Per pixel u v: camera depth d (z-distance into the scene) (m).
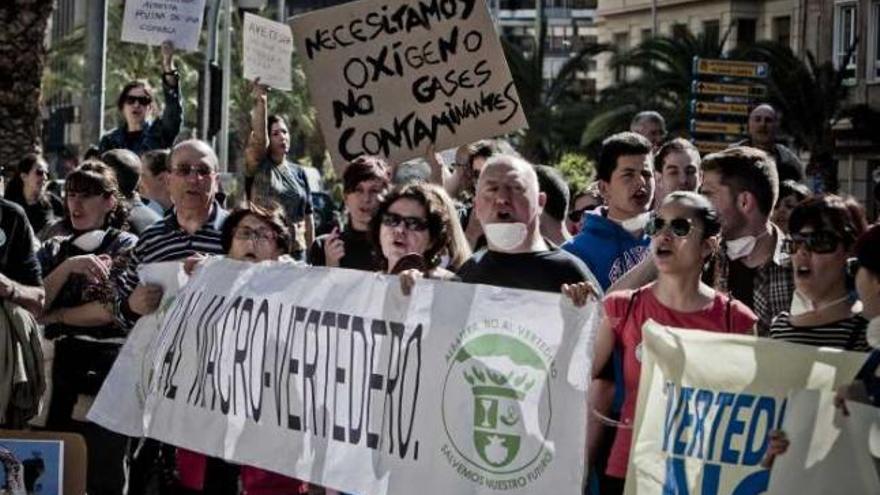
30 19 19.58
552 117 65.81
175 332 9.98
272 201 10.50
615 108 61.19
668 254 7.87
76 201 11.34
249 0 25.33
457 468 8.00
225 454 9.43
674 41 60.62
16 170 17.33
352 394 8.66
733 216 8.94
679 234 7.84
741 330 7.91
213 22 24.41
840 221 7.86
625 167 9.70
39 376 10.53
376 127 11.89
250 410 9.34
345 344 8.75
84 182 11.34
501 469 7.82
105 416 10.30
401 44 11.84
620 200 9.73
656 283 8.05
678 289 7.93
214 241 10.95
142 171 13.77
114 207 11.51
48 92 57.66
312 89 11.95
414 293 8.37
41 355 10.53
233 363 9.48
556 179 10.95
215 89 24.20
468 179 13.14
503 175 8.41
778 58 52.56
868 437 6.77
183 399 9.80
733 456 7.09
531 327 7.76
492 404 7.87
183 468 10.00
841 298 7.94
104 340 10.99
